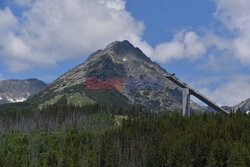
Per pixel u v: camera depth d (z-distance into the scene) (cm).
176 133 16162
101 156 14900
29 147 18675
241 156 11519
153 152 13888
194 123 18262
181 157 12900
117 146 15200
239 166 10869
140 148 15000
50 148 18262
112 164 14062
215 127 15988
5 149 18600
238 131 15238
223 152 12312
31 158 16962
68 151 16750
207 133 15350
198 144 13562
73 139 19775
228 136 14612
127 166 13988
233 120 17688
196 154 12875
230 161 11194
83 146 17825
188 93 16175
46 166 15675
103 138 18100
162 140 15225
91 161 14750
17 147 18962
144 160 13962
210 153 12500
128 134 18325
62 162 14975
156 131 18025
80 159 15600
